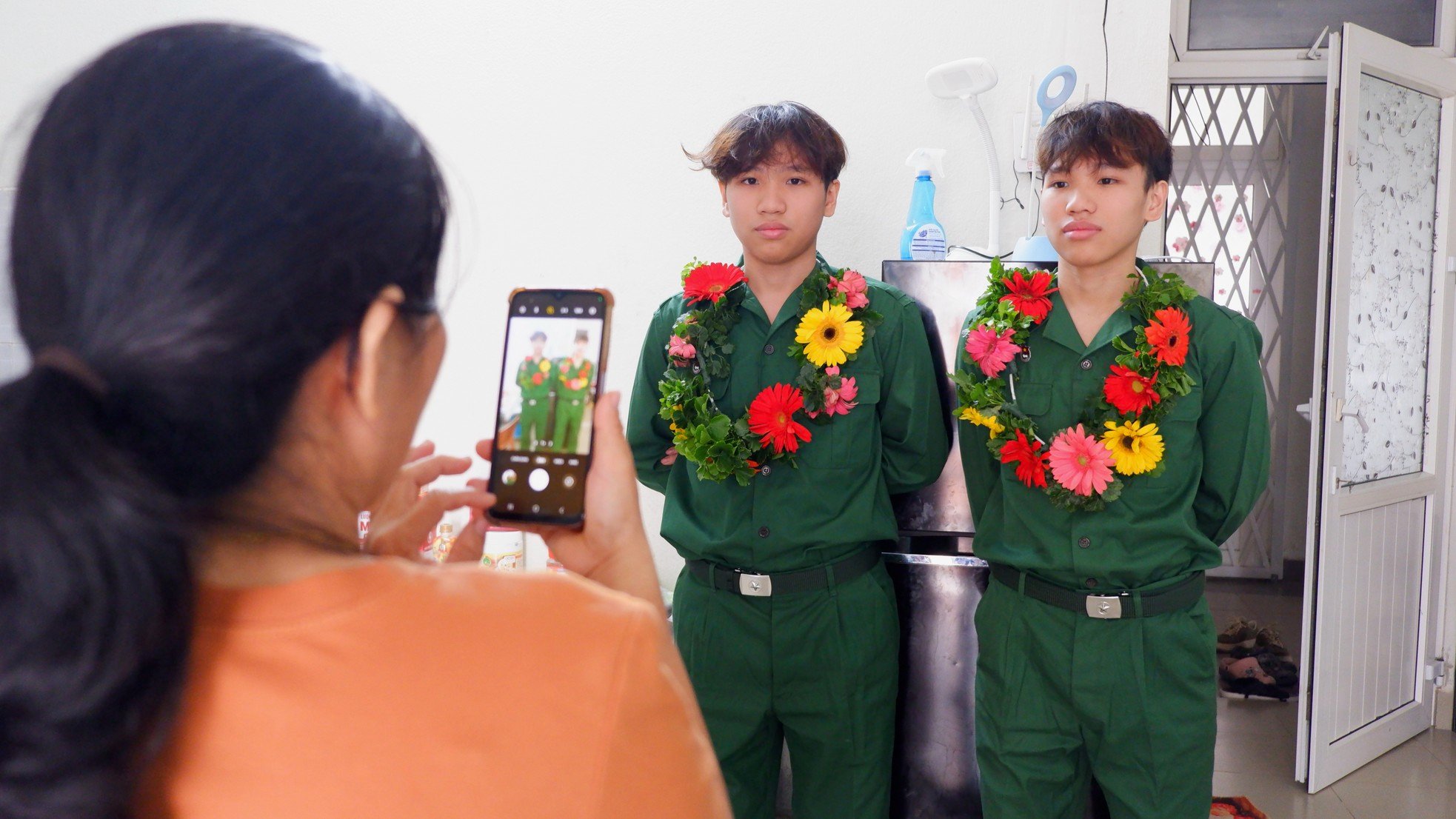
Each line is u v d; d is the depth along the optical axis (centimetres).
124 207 39
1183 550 181
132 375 38
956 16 266
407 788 42
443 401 297
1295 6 328
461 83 291
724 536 198
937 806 218
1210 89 423
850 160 273
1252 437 185
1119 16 258
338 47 294
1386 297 299
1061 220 183
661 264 286
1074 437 178
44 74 301
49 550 36
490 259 292
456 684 44
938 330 218
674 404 197
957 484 223
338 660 43
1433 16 320
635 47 283
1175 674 180
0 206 42
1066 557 181
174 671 39
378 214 43
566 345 72
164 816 41
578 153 287
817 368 196
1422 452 316
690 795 47
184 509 40
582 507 68
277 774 41
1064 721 185
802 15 274
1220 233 432
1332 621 277
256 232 40
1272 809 267
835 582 196
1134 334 184
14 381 39
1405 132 301
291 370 42
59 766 36
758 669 197
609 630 47
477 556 71
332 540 47
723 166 198
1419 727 315
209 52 43
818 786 202
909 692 218
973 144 267
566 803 43
